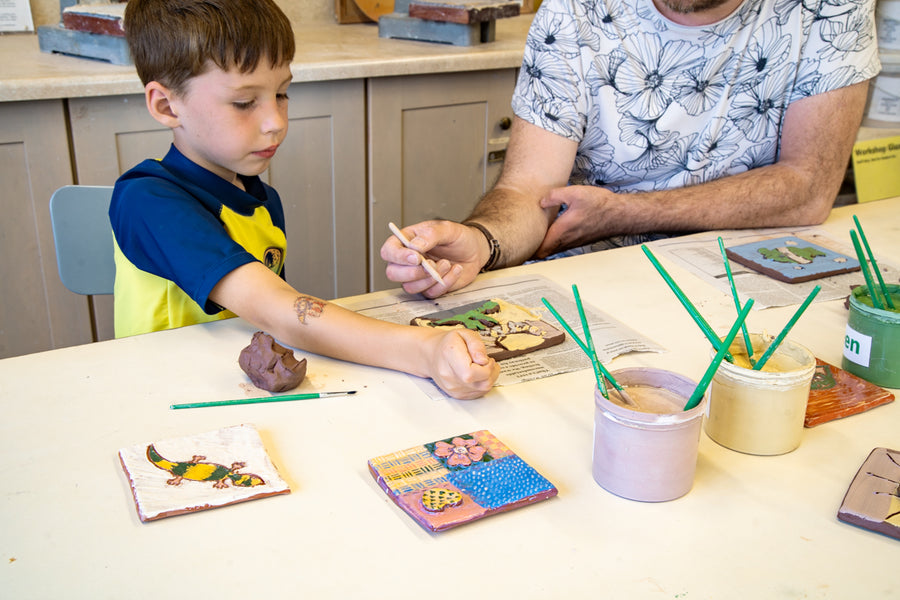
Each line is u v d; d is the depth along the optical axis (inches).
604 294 41.8
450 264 41.3
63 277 48.1
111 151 70.2
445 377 31.3
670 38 54.0
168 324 43.0
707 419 29.7
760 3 53.8
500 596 21.6
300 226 83.7
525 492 25.5
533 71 56.5
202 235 37.5
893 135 60.6
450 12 87.2
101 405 30.7
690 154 57.7
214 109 40.1
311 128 79.5
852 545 24.0
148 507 24.5
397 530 24.2
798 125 55.9
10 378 32.5
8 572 22.1
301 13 99.2
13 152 65.9
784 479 27.2
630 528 24.5
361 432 29.5
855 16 53.4
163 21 38.7
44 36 75.2
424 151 88.2
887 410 31.7
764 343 30.7
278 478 26.2
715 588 22.0
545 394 32.4
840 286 42.9
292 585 21.9
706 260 46.3
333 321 34.7
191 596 21.5
